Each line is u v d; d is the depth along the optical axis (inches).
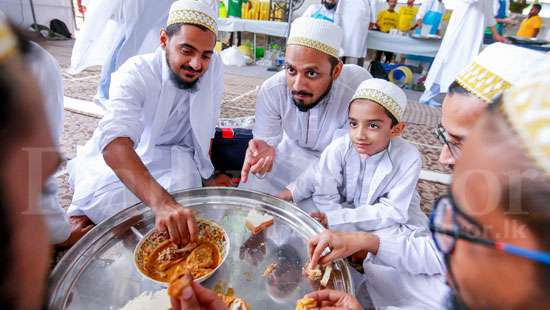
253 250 34.8
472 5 141.3
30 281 10.6
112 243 34.1
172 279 30.1
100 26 119.9
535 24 182.5
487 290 11.4
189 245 34.3
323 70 53.4
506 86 27.4
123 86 52.8
